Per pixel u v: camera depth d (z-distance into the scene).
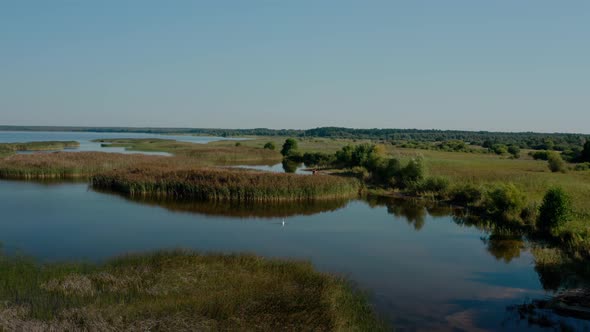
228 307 14.02
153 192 41.19
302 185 40.56
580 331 13.84
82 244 24.20
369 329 13.59
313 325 13.27
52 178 52.12
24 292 15.07
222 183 40.50
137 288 15.62
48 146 110.56
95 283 16.06
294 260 20.61
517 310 15.63
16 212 32.75
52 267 18.12
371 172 54.09
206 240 25.70
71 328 12.36
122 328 12.47
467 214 34.22
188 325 12.71
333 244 25.19
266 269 18.25
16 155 65.25
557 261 20.78
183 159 69.06
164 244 24.55
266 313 13.82
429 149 105.56
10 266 18.12
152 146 120.88
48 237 25.61
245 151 91.88
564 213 25.41
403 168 47.69
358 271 20.19
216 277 17.00
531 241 25.56
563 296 16.45
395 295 17.05
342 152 67.12
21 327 12.23
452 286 18.23
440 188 42.00
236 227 29.25
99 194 41.19
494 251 23.80
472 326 14.22
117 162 60.44
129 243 24.67
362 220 32.31
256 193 38.97
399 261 21.92
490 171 51.81
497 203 31.23
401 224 30.95
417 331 13.73
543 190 38.56
